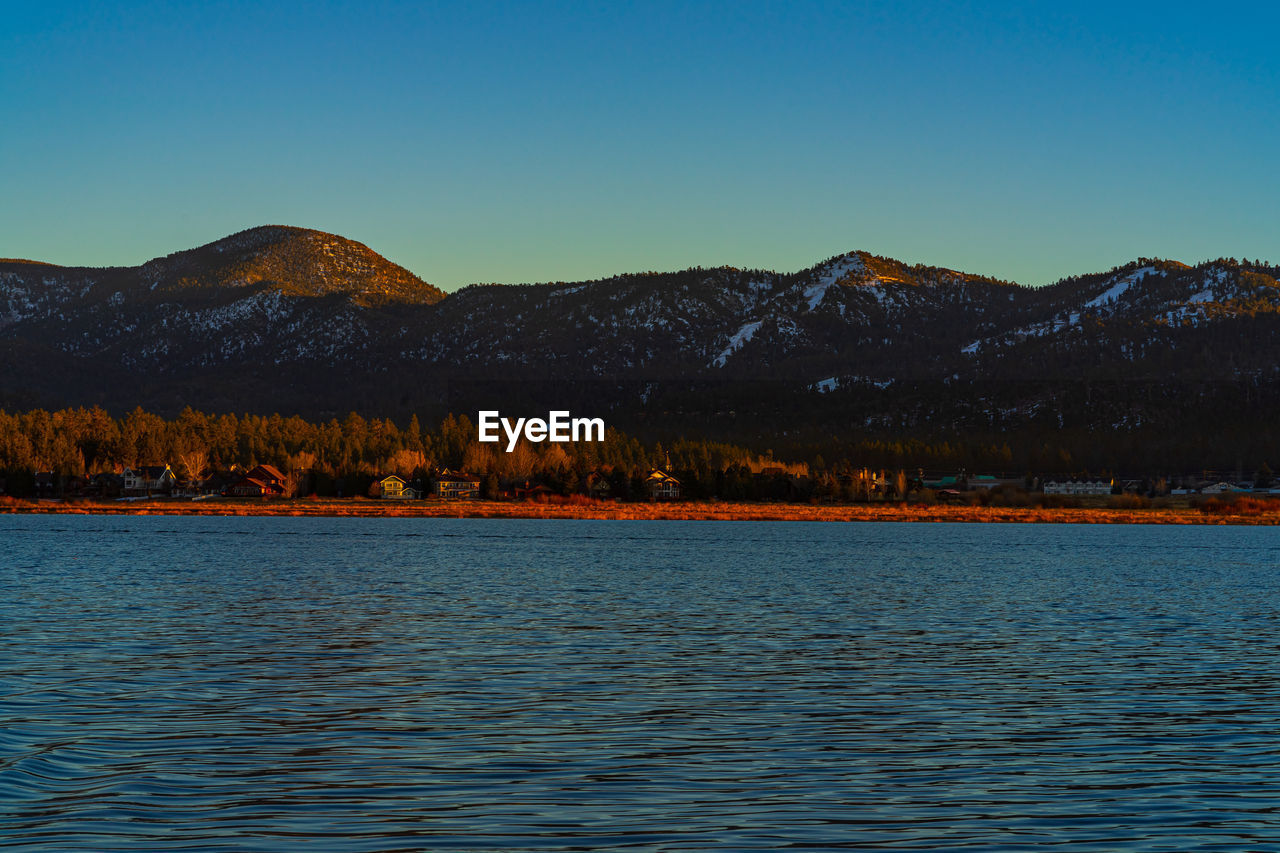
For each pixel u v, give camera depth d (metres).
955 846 19.30
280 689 32.53
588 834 19.58
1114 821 20.81
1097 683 35.03
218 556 92.44
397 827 19.84
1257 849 19.33
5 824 19.81
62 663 36.47
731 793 22.28
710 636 45.31
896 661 39.19
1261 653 42.09
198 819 20.23
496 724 28.20
